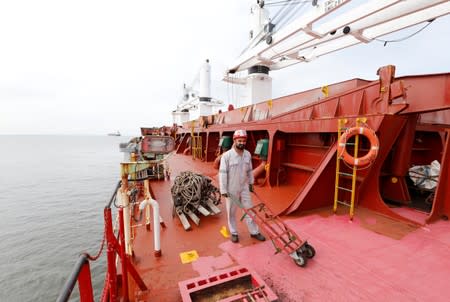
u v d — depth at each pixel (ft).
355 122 12.71
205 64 67.92
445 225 11.61
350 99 14.62
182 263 9.00
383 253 9.37
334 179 14.84
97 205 63.10
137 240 10.89
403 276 7.97
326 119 14.69
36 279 31.30
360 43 28.55
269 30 30.73
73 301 27.27
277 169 20.18
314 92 19.35
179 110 104.22
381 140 12.19
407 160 14.66
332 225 12.04
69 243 40.75
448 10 19.84
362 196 14.43
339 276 8.05
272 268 8.61
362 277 7.98
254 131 25.29
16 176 108.88
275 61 40.83
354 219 12.70
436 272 8.14
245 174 10.48
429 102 11.19
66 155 244.42
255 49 32.50
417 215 13.00
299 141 19.58
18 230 46.11
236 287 7.36
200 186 13.73
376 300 6.93
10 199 69.21
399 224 11.98
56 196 72.79
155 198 17.79
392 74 12.16
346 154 12.48
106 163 166.50
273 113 24.38
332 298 7.06
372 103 13.25
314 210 14.15
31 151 322.14
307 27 22.91
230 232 10.82
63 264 34.42
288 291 7.39
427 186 15.58
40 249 38.68
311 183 14.35
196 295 6.94
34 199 69.26
